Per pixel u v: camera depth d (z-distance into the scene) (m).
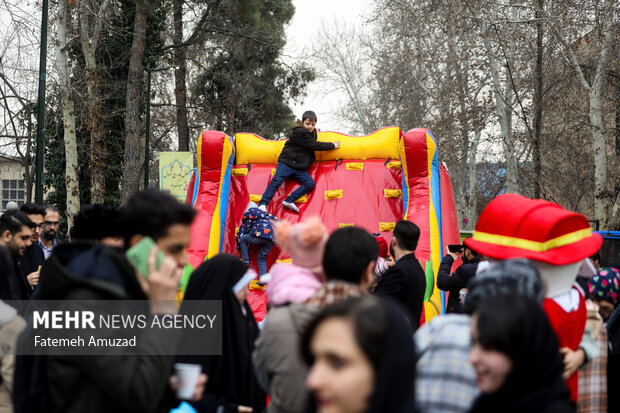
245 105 42.00
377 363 2.03
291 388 3.38
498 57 23.06
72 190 19.38
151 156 42.91
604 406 3.98
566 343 3.74
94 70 22.31
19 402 2.91
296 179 10.38
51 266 2.84
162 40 29.80
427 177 9.75
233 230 10.13
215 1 31.36
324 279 3.92
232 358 4.36
